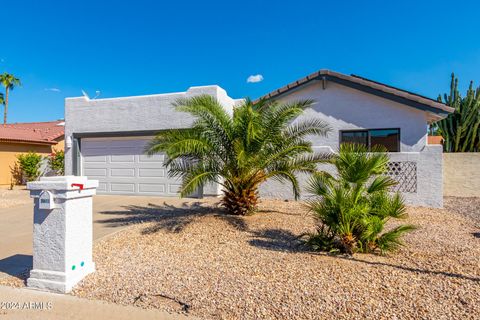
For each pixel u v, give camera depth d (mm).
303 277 5055
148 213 10766
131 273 5367
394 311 4027
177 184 14359
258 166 9383
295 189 9438
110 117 15383
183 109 8914
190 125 14203
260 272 5309
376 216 6199
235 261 5879
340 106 13883
